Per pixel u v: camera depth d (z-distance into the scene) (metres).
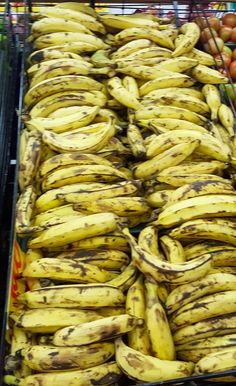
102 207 1.35
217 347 1.10
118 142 1.65
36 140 1.54
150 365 1.05
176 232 1.30
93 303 1.15
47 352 1.07
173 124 1.68
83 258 1.29
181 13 2.50
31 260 1.30
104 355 1.09
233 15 2.61
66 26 2.04
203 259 1.19
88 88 1.79
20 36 2.45
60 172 1.45
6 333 1.14
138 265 1.20
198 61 1.94
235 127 1.77
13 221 1.34
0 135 1.72
